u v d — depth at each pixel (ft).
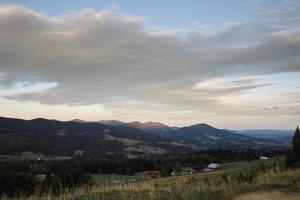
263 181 56.95
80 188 58.95
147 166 341.21
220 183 60.44
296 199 45.24
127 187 57.11
